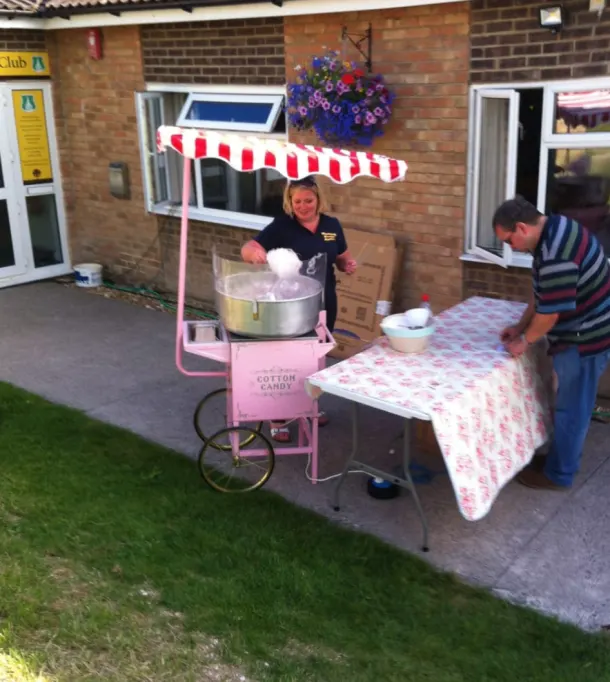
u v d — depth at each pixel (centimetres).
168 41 727
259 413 412
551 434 423
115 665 290
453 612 326
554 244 361
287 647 303
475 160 549
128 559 357
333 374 371
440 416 328
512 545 378
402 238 605
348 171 378
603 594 341
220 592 334
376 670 290
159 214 796
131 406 545
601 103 486
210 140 365
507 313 462
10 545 364
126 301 812
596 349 385
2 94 813
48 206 886
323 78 566
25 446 471
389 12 560
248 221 721
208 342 407
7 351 665
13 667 285
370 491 423
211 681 284
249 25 655
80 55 816
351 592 338
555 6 479
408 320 398
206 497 416
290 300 382
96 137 835
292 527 388
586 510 407
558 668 293
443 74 546
